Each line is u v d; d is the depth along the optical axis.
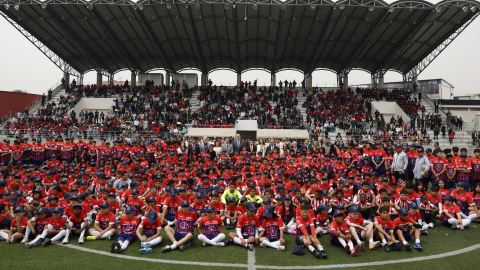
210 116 34.69
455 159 12.34
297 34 36.00
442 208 10.38
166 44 39.56
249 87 42.34
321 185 11.40
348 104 38.56
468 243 8.83
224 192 11.48
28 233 8.75
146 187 11.98
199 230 8.84
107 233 8.98
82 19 32.78
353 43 37.31
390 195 11.02
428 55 39.41
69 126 31.50
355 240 8.62
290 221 10.14
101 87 42.66
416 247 8.34
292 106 38.22
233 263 7.43
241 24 33.28
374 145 16.12
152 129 31.97
